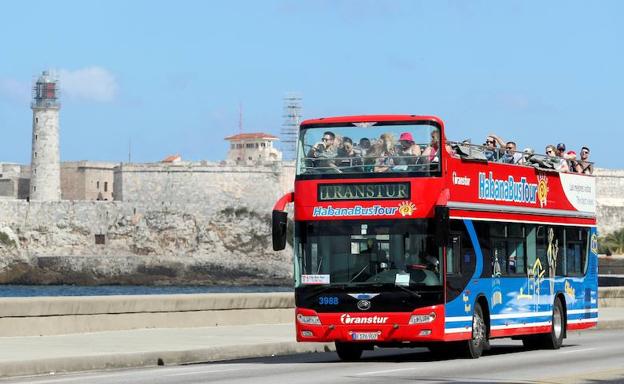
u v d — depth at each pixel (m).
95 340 42.09
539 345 43.97
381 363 36.66
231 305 51.75
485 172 39.03
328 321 35.84
